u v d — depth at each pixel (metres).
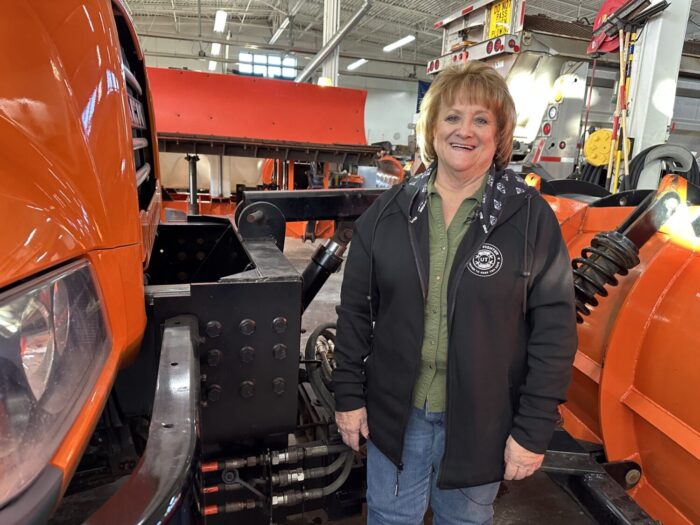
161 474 0.49
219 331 1.11
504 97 1.07
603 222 2.16
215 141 5.29
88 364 0.63
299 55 20.06
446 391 1.10
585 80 5.75
